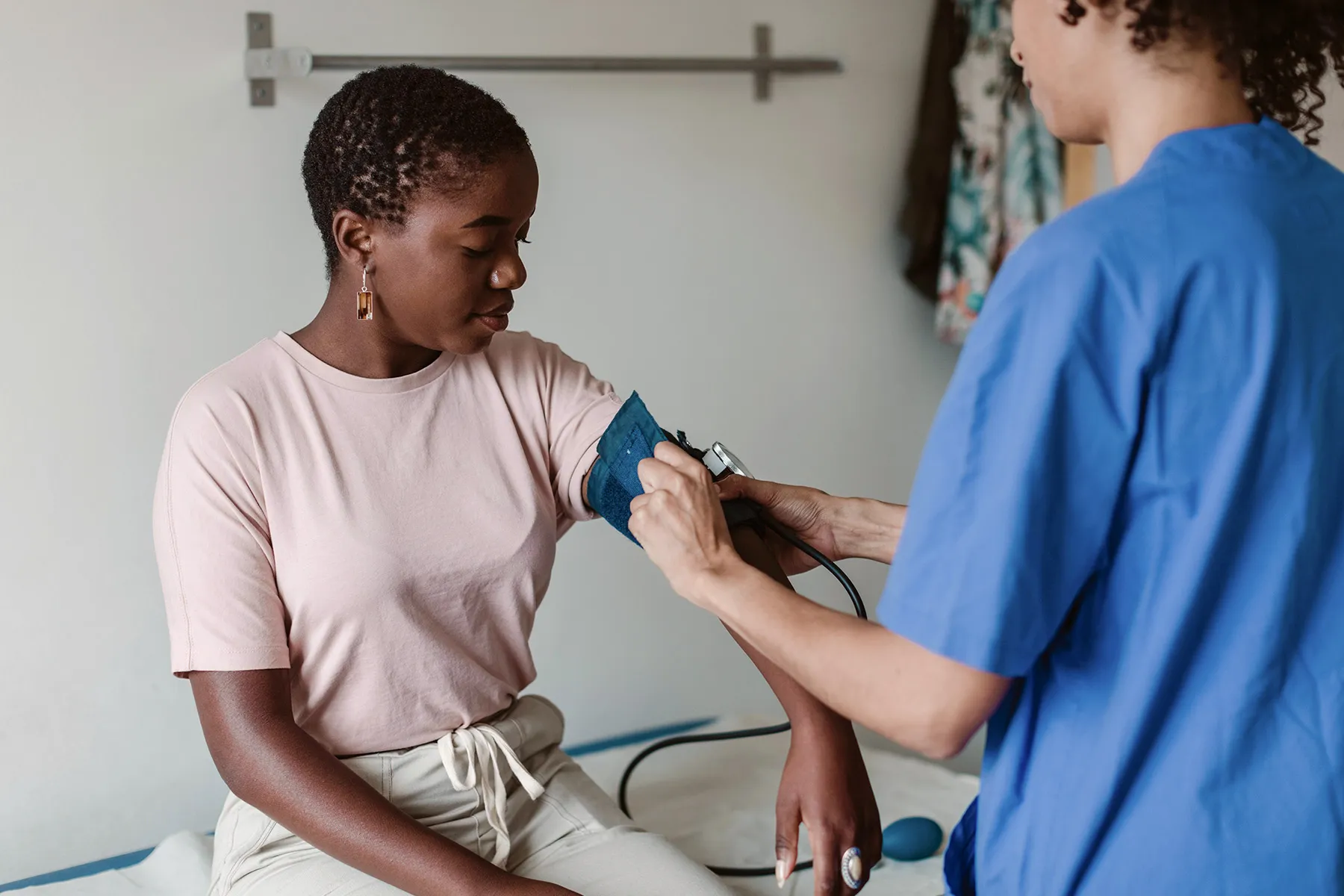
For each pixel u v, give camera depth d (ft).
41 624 5.29
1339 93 4.41
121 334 5.30
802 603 2.44
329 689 3.59
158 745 5.60
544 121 6.19
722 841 4.86
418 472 3.65
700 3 6.55
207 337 5.48
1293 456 2.15
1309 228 2.17
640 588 6.76
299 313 5.68
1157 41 2.19
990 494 2.13
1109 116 2.35
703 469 2.72
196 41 5.31
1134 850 2.25
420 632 3.61
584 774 4.23
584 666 6.66
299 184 5.59
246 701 3.35
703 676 7.02
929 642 2.16
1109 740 2.26
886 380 7.45
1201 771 2.20
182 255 5.38
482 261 3.40
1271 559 2.18
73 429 5.25
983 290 6.84
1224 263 2.08
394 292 3.43
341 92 3.40
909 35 7.18
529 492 3.82
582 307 6.44
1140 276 2.08
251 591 3.41
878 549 3.47
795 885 4.50
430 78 3.34
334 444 3.57
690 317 6.74
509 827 3.86
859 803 2.98
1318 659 2.22
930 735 2.22
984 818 2.50
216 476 3.41
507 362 3.94
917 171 7.09
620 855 3.73
